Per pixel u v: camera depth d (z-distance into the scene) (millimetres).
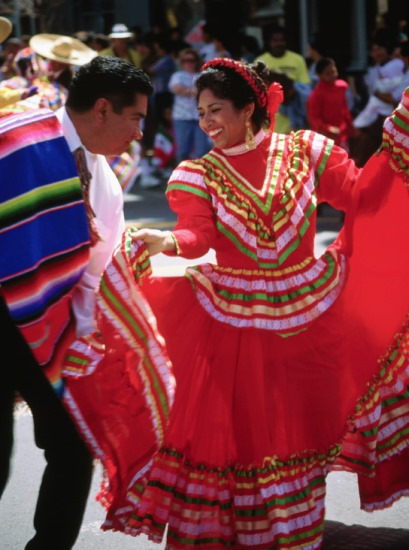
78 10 19641
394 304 3910
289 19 15969
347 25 15516
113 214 3516
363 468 3910
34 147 3201
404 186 3873
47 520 3387
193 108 13188
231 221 3664
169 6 19078
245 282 3684
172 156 14375
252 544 3641
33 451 5090
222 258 3732
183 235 3551
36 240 3193
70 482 3373
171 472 3664
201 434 3646
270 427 3648
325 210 11531
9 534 4141
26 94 7320
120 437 3434
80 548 3992
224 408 3643
